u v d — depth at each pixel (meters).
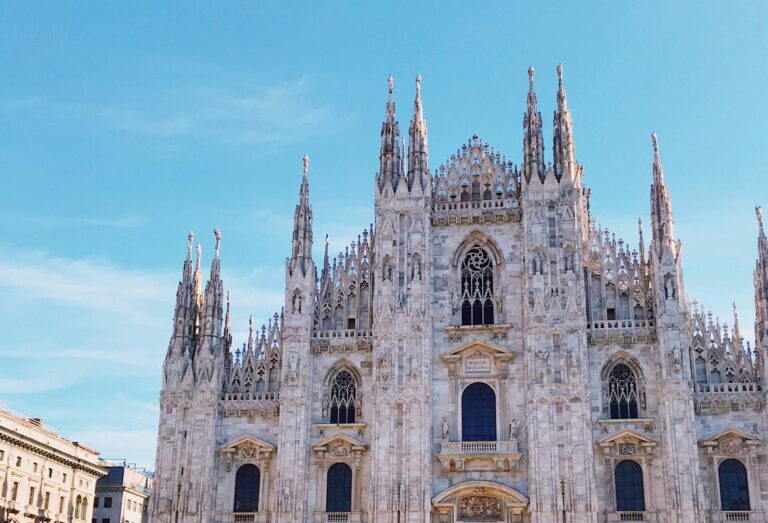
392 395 79.69
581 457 75.44
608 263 82.38
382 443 78.69
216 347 84.88
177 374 84.00
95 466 119.31
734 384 76.25
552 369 78.00
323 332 84.25
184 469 81.31
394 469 77.81
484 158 87.50
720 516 73.50
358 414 81.69
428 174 86.75
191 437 82.25
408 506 76.75
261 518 80.00
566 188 83.06
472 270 84.62
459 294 84.00
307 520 78.88
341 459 80.25
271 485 80.94
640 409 77.62
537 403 77.38
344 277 86.31
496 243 84.31
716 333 78.62
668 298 77.88
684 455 73.94
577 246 81.25
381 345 81.25
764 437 74.62
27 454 103.25
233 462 82.06
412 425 78.81
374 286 84.19
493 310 82.88
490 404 80.38
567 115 85.94
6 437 97.88
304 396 81.50
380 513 76.94
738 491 74.19
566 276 80.50
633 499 75.44
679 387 75.44
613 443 76.31
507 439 78.50
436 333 82.62
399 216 85.25
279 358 84.81
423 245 84.00
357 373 82.94
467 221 85.19
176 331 85.81
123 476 134.88
